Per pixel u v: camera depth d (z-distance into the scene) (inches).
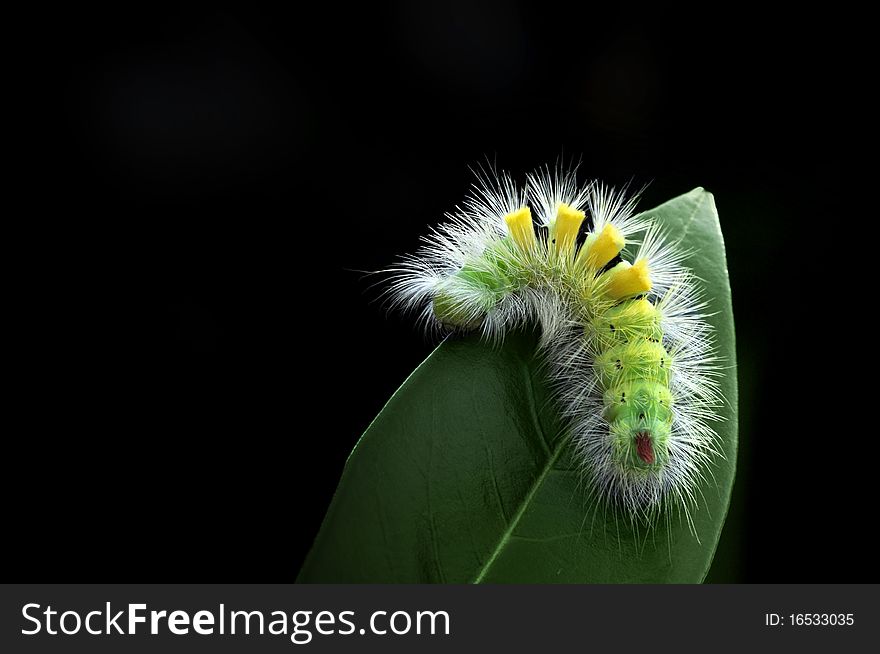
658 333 10.4
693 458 10.2
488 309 10.3
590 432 10.1
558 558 9.9
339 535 9.8
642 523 10.0
